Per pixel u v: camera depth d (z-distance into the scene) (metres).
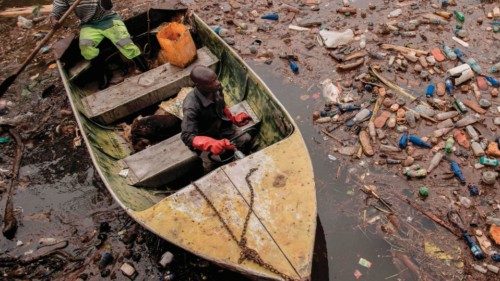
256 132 4.50
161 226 3.44
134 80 4.97
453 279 3.68
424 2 6.08
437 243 3.89
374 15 6.03
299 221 3.33
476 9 5.85
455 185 4.22
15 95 5.79
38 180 4.86
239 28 6.18
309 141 4.77
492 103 4.82
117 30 5.05
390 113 4.86
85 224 4.41
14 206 4.66
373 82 5.20
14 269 4.18
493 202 4.07
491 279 3.65
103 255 4.08
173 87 4.89
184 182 4.34
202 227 3.39
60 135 5.23
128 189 3.95
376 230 4.04
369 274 3.79
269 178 3.58
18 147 5.15
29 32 6.73
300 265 3.12
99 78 5.48
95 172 4.84
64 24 6.71
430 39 5.59
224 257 3.23
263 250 3.21
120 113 4.79
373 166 4.47
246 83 4.62
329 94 5.16
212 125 3.97
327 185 4.39
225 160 4.07
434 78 5.15
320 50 5.70
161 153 4.19
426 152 4.49
